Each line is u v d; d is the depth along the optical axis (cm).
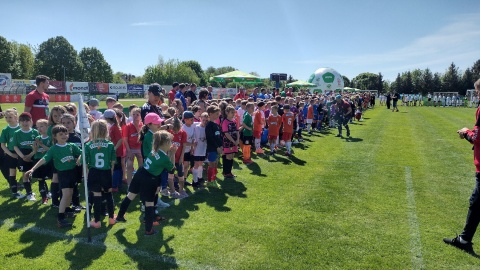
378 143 1345
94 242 456
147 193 474
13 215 550
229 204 616
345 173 855
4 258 409
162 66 7212
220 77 2031
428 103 4688
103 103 3238
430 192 703
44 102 747
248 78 2017
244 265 402
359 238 480
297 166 930
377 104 5162
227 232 492
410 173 860
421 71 8156
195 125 720
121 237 473
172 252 430
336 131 1734
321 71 4022
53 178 575
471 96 4478
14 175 630
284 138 1080
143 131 584
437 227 523
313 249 445
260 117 1087
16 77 6888
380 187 735
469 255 438
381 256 431
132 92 4759
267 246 450
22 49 7494
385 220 548
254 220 539
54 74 7238
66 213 546
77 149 520
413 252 442
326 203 626
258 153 1108
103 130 495
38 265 394
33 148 588
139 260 410
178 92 1105
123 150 680
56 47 7219
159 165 475
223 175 813
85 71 7888
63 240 461
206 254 426
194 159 717
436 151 1171
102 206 550
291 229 506
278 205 612
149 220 478
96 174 496
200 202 626
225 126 782
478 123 441
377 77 9381
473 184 767
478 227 524
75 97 3612
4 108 2648
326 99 2141
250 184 748
